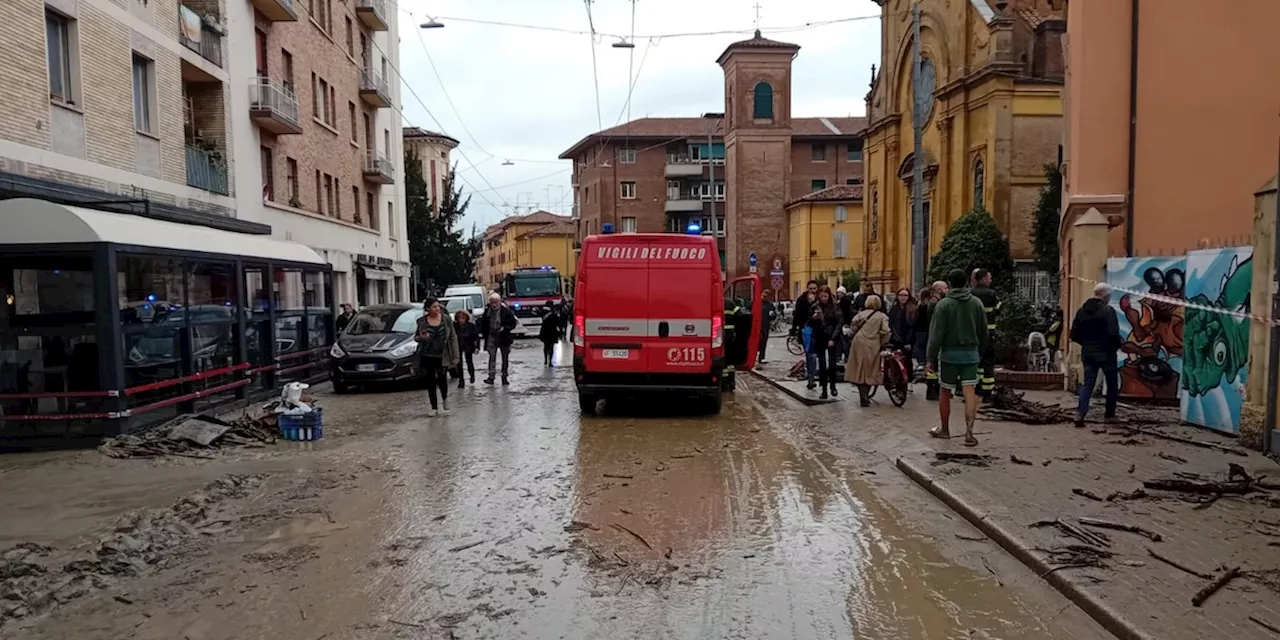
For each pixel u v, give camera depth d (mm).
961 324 8609
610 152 68000
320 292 17359
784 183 55312
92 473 8211
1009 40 24016
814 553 5555
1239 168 12789
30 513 6648
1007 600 4680
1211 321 9078
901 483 7504
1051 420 9867
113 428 9648
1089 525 5715
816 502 6883
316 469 8406
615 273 11539
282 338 15211
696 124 69812
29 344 9656
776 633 4277
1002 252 22469
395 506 6910
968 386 8633
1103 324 9484
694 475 7930
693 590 4902
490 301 16047
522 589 4953
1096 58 12859
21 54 12070
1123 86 12852
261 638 4312
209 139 20000
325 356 17484
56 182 12500
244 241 13594
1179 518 5832
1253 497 6328
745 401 13430
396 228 39719
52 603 4801
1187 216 12875
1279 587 4520
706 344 11438
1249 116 12742
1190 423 9484
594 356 11547
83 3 13719
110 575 5246
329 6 29266
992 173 24281
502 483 7695
